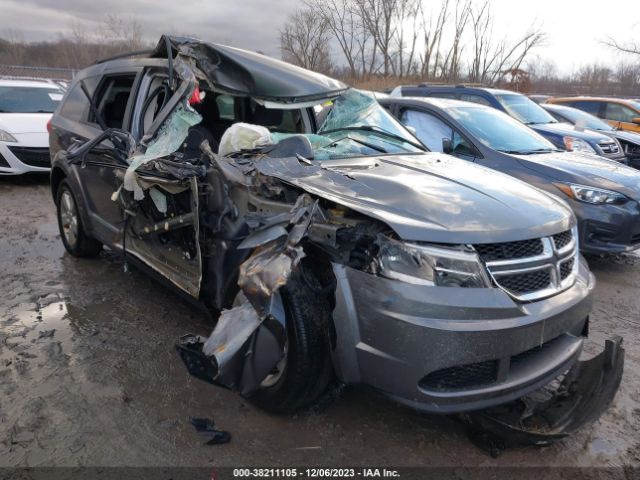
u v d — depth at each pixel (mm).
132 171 3496
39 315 4078
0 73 20203
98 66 5086
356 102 4441
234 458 2623
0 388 3117
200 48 3764
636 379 3520
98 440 2707
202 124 4699
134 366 3396
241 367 2680
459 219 2600
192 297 3381
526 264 2619
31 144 8320
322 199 2807
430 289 2410
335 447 2730
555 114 11023
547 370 2688
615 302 4875
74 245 5227
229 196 3115
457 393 2461
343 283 2570
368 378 2553
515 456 2725
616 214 5230
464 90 9000
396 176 3154
